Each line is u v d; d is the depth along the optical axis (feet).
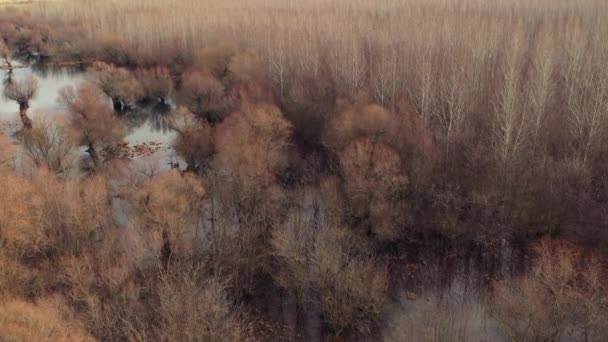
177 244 121.60
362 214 141.38
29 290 109.29
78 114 191.11
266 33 271.69
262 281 127.95
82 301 106.32
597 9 282.56
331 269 114.32
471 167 156.87
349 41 243.19
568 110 185.37
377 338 111.34
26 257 120.47
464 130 179.93
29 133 165.99
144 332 96.17
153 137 221.05
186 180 140.87
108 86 247.09
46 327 90.79
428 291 127.13
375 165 144.46
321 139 191.11
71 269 110.11
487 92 205.05
